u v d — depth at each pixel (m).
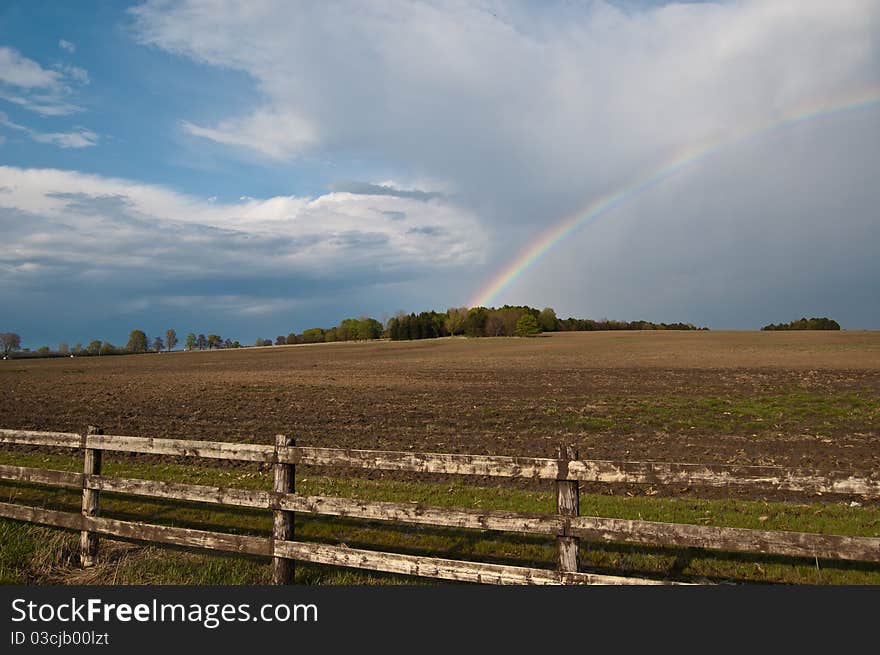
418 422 20.08
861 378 32.62
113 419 20.59
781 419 19.89
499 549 6.99
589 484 11.04
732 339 88.44
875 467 12.86
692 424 19.09
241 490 5.89
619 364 49.84
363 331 157.50
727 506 8.88
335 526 7.92
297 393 29.94
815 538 4.34
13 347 146.50
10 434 7.08
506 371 45.09
